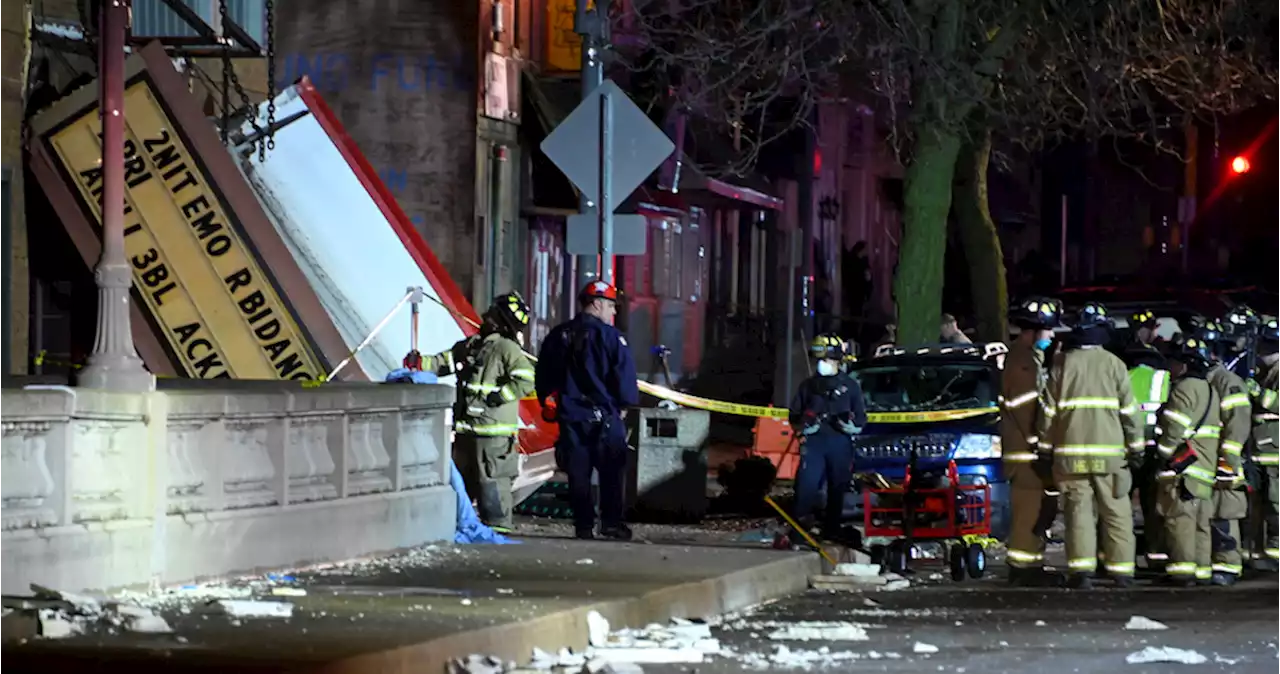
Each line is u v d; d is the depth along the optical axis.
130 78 65.56
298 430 43.06
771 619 42.00
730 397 123.88
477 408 53.09
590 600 37.84
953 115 85.94
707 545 51.91
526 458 65.94
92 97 65.12
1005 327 106.00
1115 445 49.72
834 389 57.69
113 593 36.19
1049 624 40.28
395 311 66.75
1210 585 52.19
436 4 89.69
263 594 37.91
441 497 49.91
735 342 131.38
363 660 29.00
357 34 89.94
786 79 106.00
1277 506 58.19
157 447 37.59
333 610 35.41
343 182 69.25
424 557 46.47
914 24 85.62
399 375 53.53
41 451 34.59
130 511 37.12
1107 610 43.81
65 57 68.69
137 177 65.12
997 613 43.03
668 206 117.38
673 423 66.81
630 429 67.06
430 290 67.81
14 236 63.56
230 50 70.88
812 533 58.91
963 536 53.25
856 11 98.25
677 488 66.75
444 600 37.38
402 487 47.94
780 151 134.62
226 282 63.84
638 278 117.12
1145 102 99.31
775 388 107.19
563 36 97.56
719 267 130.88
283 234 68.56
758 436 85.50
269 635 31.47
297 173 69.75
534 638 34.09
